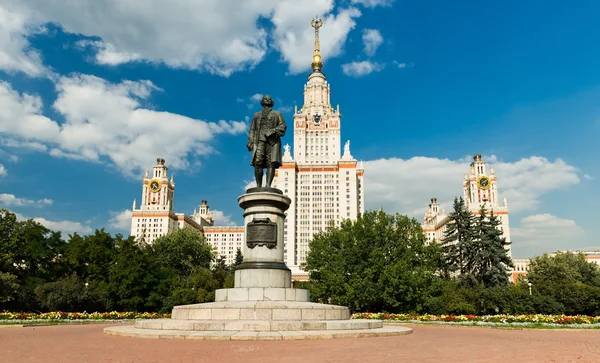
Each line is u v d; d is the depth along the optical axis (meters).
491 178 148.12
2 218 50.81
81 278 53.75
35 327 27.31
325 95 191.88
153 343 14.40
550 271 70.00
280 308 18.08
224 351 12.39
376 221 51.69
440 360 11.20
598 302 48.75
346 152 173.00
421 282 44.19
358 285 45.12
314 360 10.88
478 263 57.12
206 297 53.81
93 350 13.18
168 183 182.38
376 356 11.70
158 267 57.66
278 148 24.28
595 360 11.54
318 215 169.25
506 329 29.42
